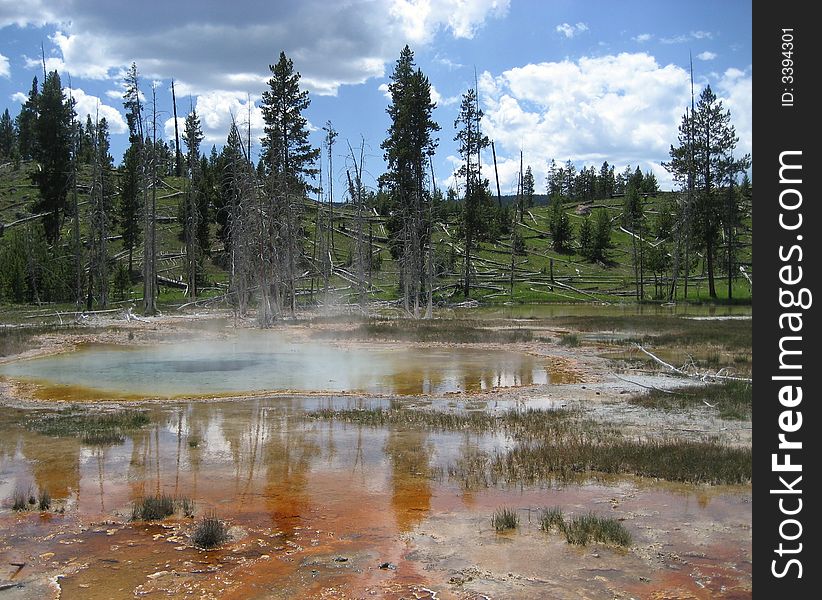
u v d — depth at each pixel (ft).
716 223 209.77
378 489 32.19
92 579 22.76
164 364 79.05
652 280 240.12
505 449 39.34
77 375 70.44
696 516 28.19
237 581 22.56
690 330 110.83
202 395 59.16
